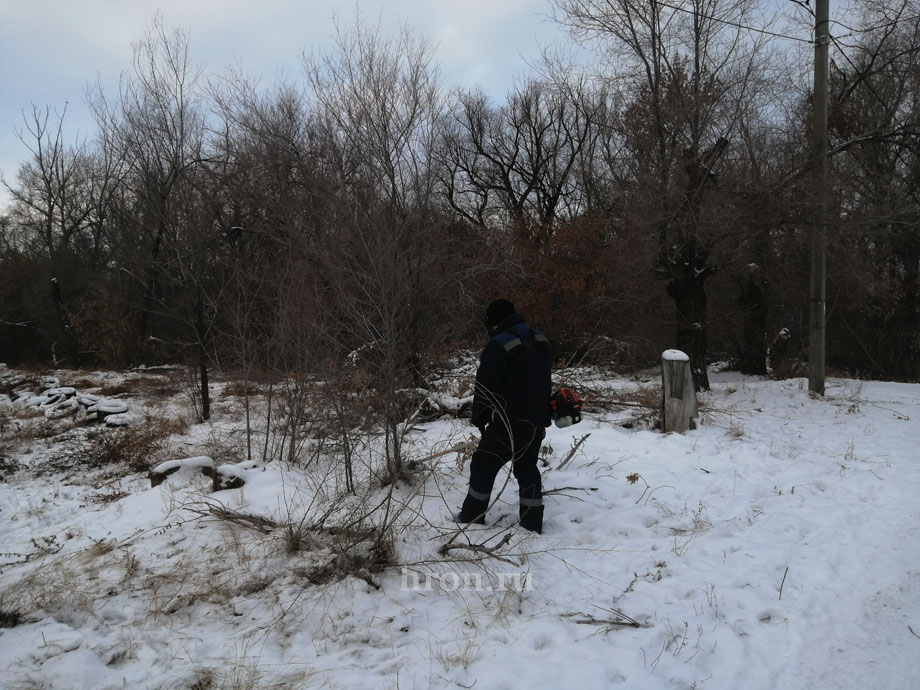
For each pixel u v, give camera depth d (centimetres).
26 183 3359
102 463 854
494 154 2931
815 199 1045
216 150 1456
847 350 2242
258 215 1192
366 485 545
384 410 553
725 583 383
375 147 1023
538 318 1719
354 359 572
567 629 334
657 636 324
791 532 468
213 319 1048
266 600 369
